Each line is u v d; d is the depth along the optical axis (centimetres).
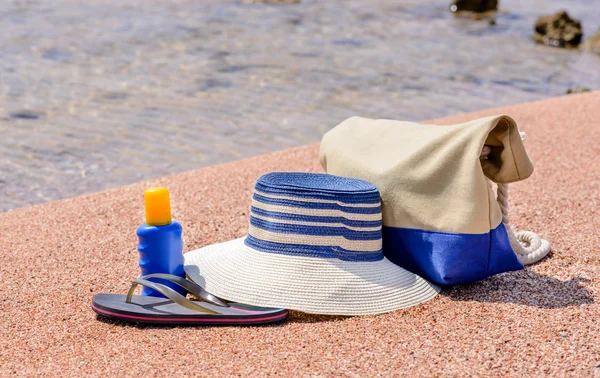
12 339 247
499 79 614
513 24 951
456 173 254
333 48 719
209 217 300
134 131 428
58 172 358
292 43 735
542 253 271
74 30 755
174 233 257
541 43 820
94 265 275
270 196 256
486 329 246
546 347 241
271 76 587
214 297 252
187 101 503
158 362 239
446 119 432
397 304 253
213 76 580
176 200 312
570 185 316
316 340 244
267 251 256
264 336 246
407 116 482
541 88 586
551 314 250
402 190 258
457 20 965
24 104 481
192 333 247
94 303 253
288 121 460
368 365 237
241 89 542
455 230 253
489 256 255
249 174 335
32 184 348
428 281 260
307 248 254
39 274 271
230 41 729
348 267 255
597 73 656
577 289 259
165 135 422
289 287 251
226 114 472
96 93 516
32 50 654
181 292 258
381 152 264
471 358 239
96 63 613
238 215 301
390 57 689
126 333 248
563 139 366
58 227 296
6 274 271
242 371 236
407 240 259
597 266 268
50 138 410
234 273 255
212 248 267
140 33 751
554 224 290
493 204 255
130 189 323
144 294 257
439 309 253
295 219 254
